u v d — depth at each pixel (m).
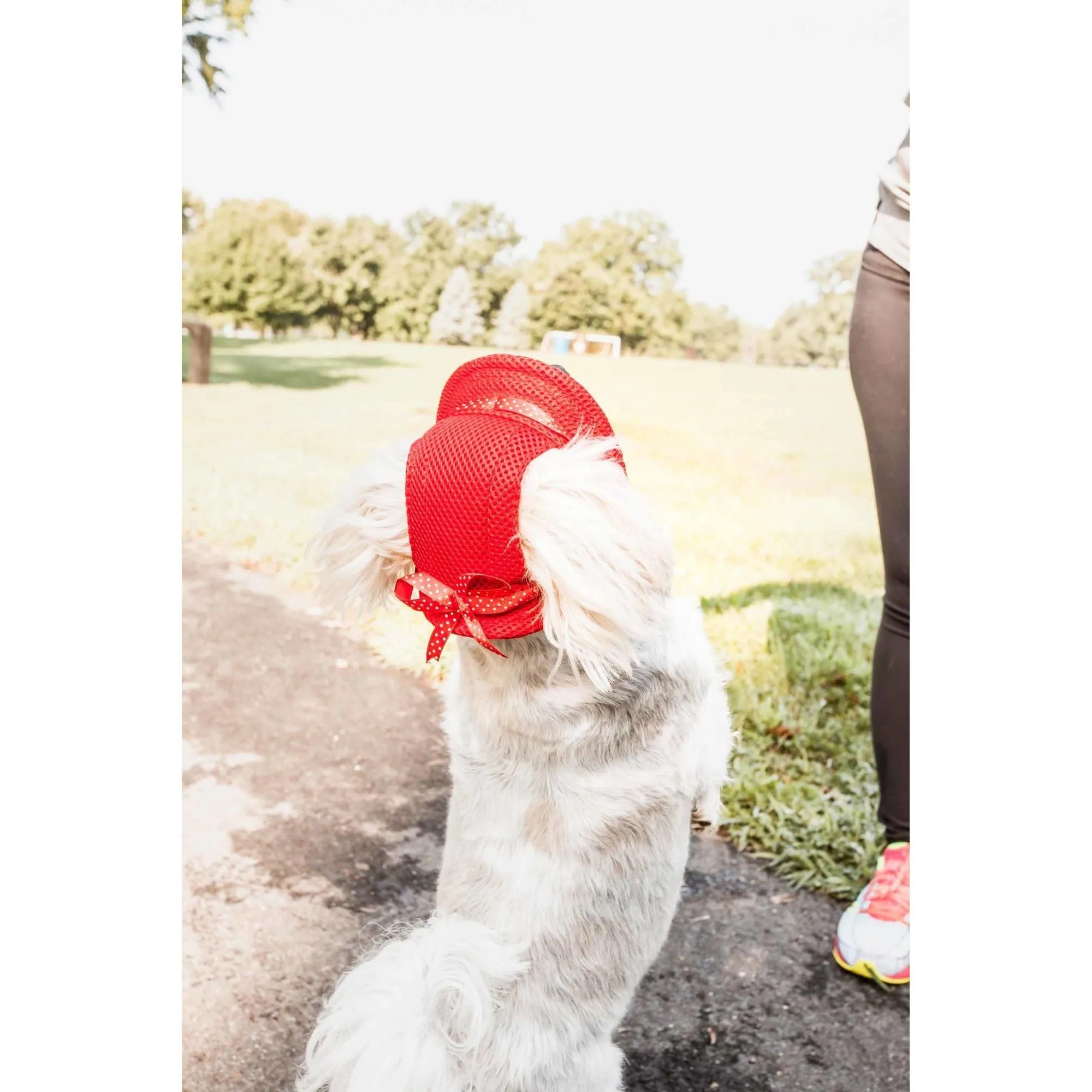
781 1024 1.99
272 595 3.28
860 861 2.33
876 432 2.06
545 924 1.34
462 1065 1.28
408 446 1.29
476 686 1.42
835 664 2.91
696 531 3.47
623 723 1.37
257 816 2.44
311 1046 1.33
